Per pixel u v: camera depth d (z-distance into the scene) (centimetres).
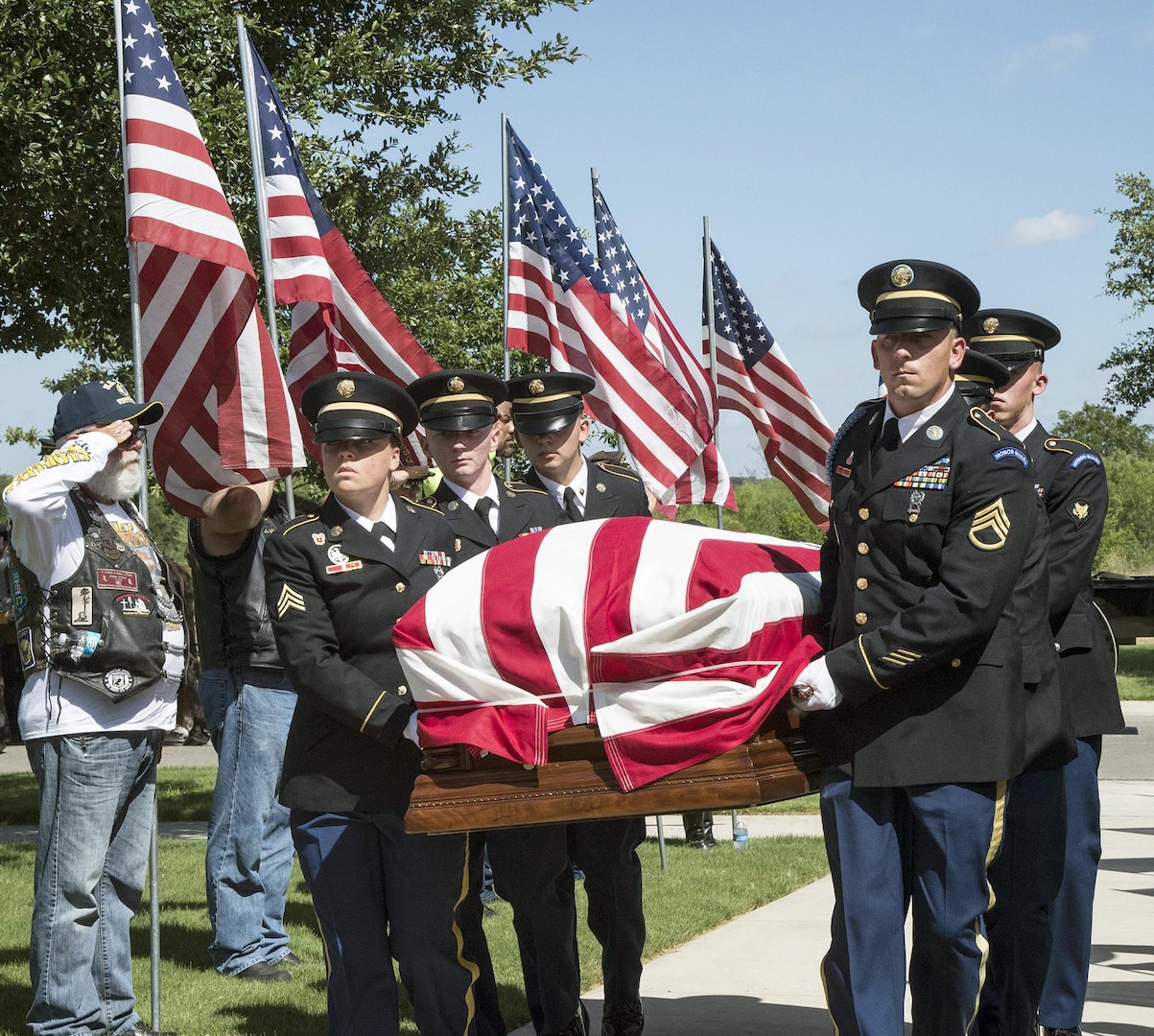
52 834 448
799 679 355
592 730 356
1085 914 439
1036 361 450
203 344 536
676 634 348
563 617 357
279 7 1132
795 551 424
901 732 353
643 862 831
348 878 394
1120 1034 473
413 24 1164
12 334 1212
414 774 390
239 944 585
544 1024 449
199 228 516
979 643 354
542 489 548
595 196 829
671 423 777
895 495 361
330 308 693
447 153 1200
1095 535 437
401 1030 492
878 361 370
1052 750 403
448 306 1286
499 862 433
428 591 387
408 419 419
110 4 932
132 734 455
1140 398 2528
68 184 970
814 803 1179
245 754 589
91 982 453
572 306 771
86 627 442
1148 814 1052
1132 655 3095
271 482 555
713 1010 507
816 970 566
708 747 346
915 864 360
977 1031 445
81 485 455
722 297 933
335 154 1119
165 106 518
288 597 399
